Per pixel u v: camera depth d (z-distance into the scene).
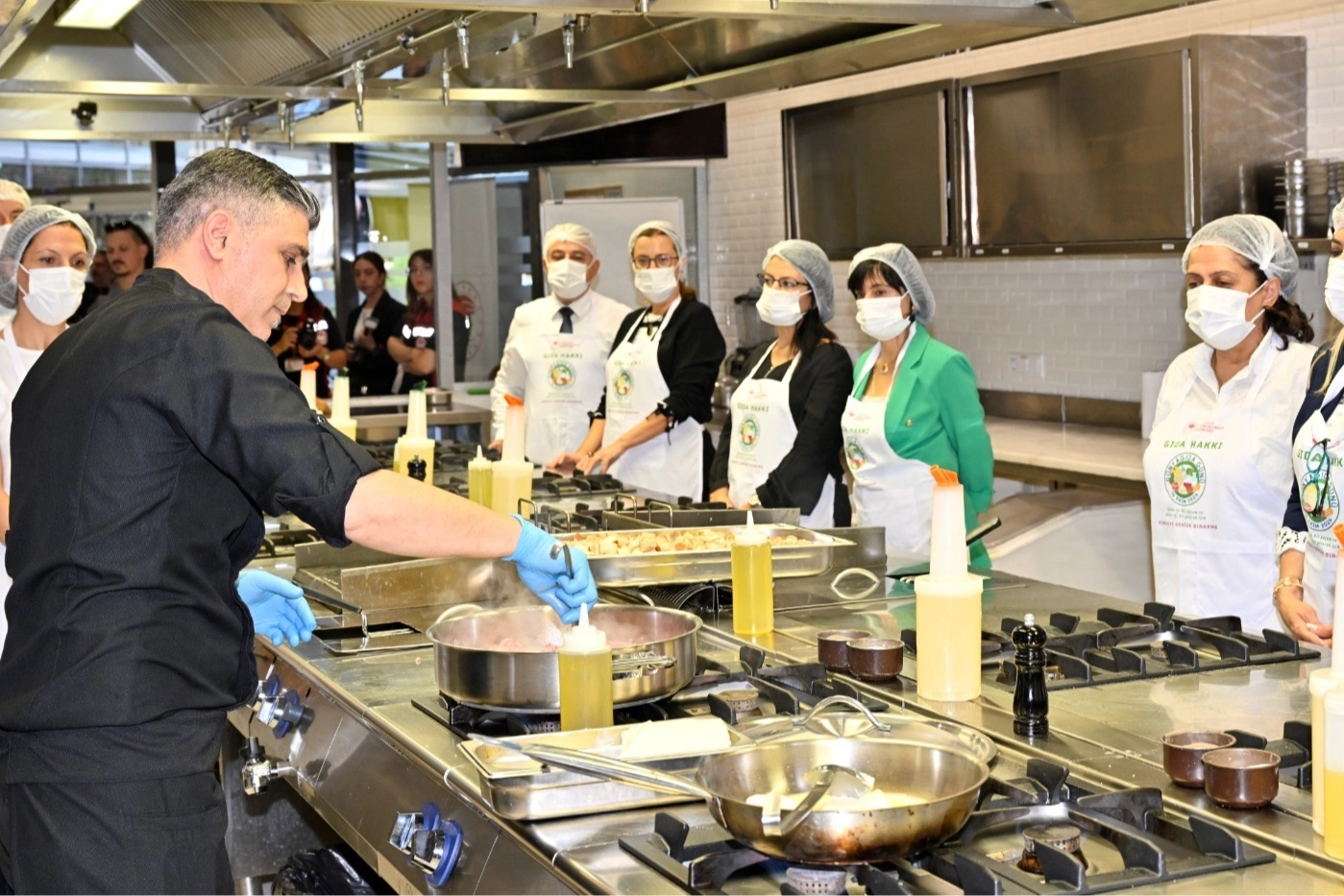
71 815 1.72
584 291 5.20
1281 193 4.07
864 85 6.27
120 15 3.88
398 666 2.31
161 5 4.92
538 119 4.83
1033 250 4.70
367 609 2.66
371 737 2.01
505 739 1.62
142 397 1.72
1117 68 4.29
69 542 1.73
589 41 3.74
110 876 1.72
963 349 6.01
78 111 5.53
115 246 6.66
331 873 2.64
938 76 5.77
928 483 3.49
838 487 3.81
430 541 1.77
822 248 5.67
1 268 3.27
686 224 7.49
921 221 5.11
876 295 3.52
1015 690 1.80
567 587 1.91
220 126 5.32
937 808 1.31
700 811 1.58
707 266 7.55
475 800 1.64
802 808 1.30
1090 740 1.74
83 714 1.71
